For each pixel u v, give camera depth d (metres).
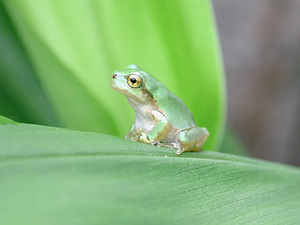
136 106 0.24
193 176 0.20
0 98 0.25
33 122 0.25
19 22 0.25
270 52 0.44
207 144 0.25
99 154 0.19
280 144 0.46
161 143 0.24
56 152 0.19
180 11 0.24
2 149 0.18
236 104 0.45
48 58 0.25
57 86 0.25
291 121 0.45
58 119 0.25
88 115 0.25
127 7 0.24
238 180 0.21
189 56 0.24
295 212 0.21
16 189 0.17
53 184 0.18
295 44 0.43
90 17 0.25
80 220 0.17
